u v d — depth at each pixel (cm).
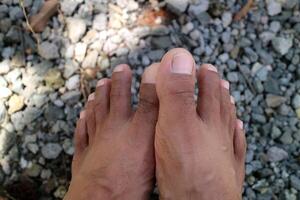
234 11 68
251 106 67
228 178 57
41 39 67
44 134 66
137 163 58
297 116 67
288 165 66
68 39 67
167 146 56
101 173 58
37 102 66
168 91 55
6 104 66
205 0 68
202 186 55
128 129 59
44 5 67
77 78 67
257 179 66
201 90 59
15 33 67
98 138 61
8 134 65
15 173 65
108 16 68
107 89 62
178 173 55
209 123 59
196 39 67
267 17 68
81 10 67
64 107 66
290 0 69
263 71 68
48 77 66
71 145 65
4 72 66
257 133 67
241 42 68
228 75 67
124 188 57
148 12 68
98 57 67
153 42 67
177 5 67
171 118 55
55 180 65
